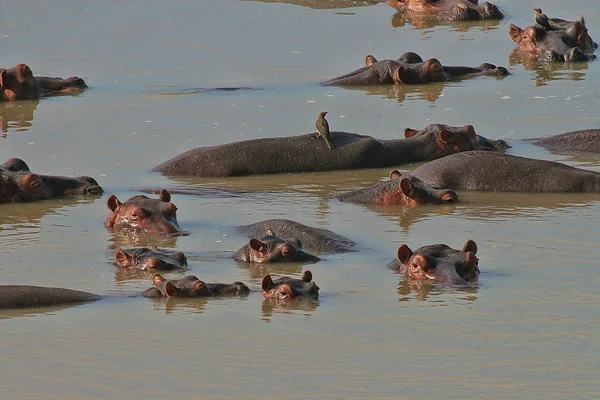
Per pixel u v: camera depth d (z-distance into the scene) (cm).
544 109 9369
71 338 4688
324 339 4622
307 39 12725
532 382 4128
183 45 12606
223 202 7112
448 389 4081
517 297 5081
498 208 6794
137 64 11750
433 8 13562
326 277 5475
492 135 8625
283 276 5462
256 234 6256
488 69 10962
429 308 4969
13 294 5138
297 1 14900
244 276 5534
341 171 8025
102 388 4169
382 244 6050
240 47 12425
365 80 10706
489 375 4203
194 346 4572
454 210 6781
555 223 6381
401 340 4581
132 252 5791
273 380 4200
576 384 4103
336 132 8350
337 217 6675
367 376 4216
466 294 5144
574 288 5188
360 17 13838
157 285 5278
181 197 7250
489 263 5619
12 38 13138
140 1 15100
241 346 4559
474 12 13362
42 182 7350
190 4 14838
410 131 8475
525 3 14200
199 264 5762
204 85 10750
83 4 14938
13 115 9806
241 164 7975
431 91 10325
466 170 7400
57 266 5775
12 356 4497
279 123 9194
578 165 7700
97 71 11506
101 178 7781
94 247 6147
